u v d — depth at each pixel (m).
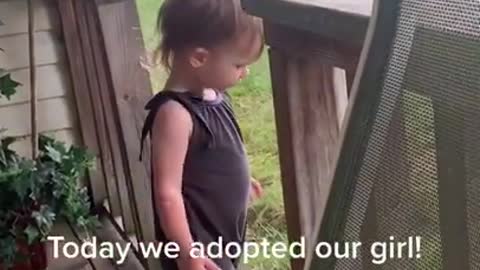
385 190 0.90
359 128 0.93
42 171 2.46
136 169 2.45
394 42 0.88
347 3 1.13
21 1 2.73
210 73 1.56
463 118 0.78
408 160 0.87
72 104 2.86
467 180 0.79
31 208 2.46
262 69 2.24
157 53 1.66
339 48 1.19
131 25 2.42
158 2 2.58
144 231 2.46
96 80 2.69
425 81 0.83
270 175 2.26
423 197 0.85
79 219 2.56
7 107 2.79
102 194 2.91
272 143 2.29
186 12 1.53
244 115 2.33
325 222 1.00
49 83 2.82
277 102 1.41
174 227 1.58
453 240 0.82
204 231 1.67
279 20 1.24
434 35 0.82
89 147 2.87
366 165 0.93
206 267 1.62
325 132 1.40
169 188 1.58
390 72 0.88
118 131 2.47
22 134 2.82
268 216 2.18
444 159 0.81
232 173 1.66
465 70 0.78
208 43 1.53
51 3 2.77
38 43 2.78
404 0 0.86
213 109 1.63
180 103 1.58
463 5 0.78
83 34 2.68
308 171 1.42
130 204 2.55
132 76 2.42
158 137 1.58
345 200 0.96
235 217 1.70
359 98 0.92
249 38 1.52
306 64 1.36
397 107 0.88
